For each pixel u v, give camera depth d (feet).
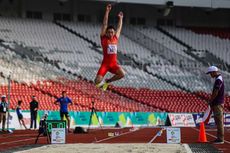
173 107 300.40
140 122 275.80
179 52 358.02
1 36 321.32
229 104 314.55
